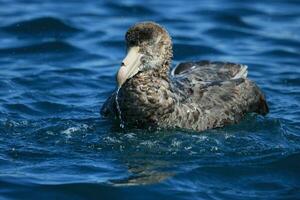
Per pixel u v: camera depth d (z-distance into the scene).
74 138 14.76
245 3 26.83
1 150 14.07
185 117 15.02
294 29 24.17
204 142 14.59
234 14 25.20
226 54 21.67
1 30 22.70
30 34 22.62
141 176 13.11
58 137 14.80
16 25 22.91
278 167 13.62
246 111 16.09
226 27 23.97
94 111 16.41
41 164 13.54
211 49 21.92
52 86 18.28
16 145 14.33
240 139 14.83
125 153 14.14
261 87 18.70
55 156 13.92
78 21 24.00
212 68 17.14
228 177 13.31
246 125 15.64
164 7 25.94
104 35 22.77
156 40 14.73
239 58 21.33
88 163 13.64
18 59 20.61
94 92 17.98
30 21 23.00
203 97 15.56
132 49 14.68
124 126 15.13
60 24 23.05
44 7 25.50
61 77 18.91
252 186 13.06
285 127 15.67
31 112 16.30
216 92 15.85
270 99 17.77
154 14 25.19
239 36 23.31
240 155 14.11
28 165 13.48
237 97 16.02
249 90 16.41
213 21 24.61
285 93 18.27
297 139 15.04
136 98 14.74
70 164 13.57
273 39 23.06
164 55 14.85
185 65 17.50
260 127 15.58
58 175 13.12
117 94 14.95
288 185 13.10
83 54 21.09
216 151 14.27
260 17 25.41
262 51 21.92
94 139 14.71
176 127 14.98
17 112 16.19
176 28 23.84
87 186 12.65
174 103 14.89
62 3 26.11
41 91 17.78
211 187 12.96
